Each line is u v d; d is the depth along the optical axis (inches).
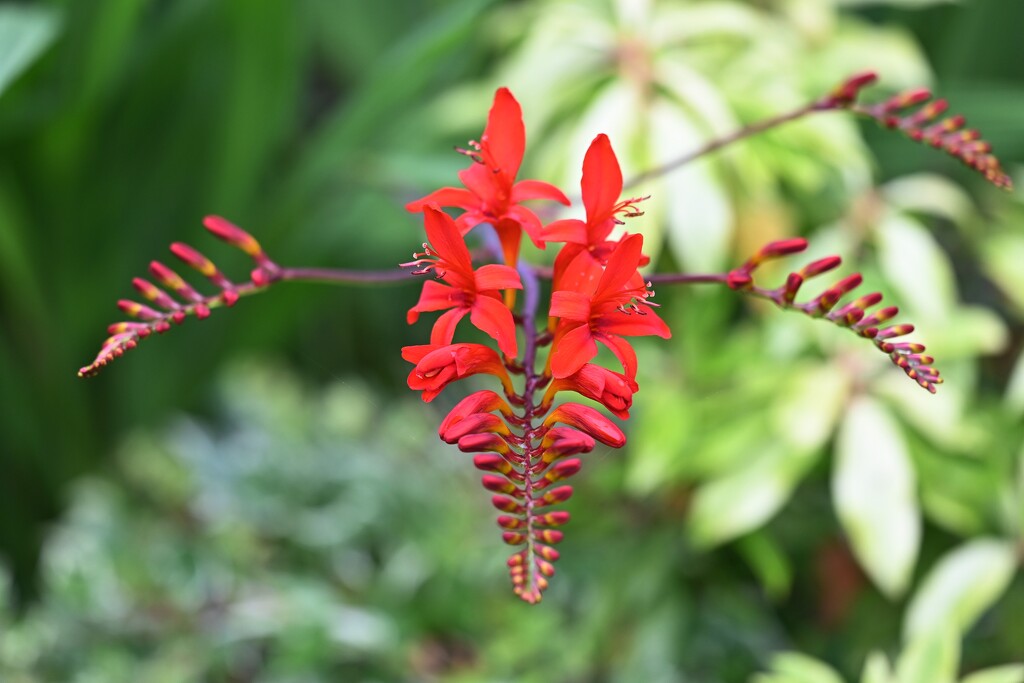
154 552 49.8
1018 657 47.1
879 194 47.0
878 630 47.3
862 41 50.9
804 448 41.5
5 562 62.0
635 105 42.8
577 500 47.6
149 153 61.1
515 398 29.8
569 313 29.0
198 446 55.6
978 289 58.0
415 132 57.7
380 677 47.2
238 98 57.2
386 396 68.0
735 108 44.9
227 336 63.0
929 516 47.1
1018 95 53.9
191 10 55.6
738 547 47.6
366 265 66.8
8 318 60.7
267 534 51.8
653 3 47.4
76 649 46.4
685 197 40.9
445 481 53.3
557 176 43.4
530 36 50.6
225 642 46.3
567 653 45.6
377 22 67.1
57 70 52.7
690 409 43.4
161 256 62.8
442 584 48.9
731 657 48.6
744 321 54.3
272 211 59.5
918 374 30.6
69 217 59.4
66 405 62.2
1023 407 41.2
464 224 30.3
